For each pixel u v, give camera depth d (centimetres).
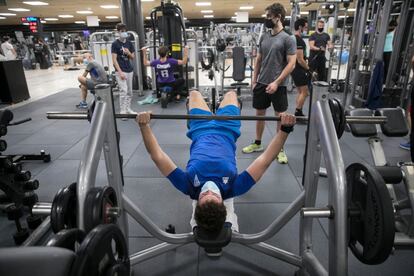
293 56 280
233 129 219
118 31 490
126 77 479
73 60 1403
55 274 74
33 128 456
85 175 130
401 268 176
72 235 98
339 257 125
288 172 294
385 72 509
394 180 157
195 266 179
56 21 2042
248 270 176
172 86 582
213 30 823
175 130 434
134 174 295
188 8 1503
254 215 227
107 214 129
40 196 259
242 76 630
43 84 900
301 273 165
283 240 202
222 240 140
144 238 206
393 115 204
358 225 132
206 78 926
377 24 469
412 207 172
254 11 1684
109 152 156
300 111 420
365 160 320
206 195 153
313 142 154
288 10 1533
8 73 605
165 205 242
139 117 158
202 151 182
